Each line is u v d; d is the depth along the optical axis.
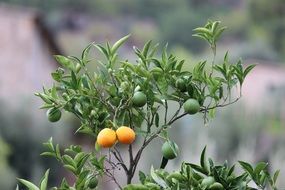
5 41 30.20
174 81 3.76
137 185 3.45
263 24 49.91
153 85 3.78
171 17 65.94
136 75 3.75
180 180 3.55
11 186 18.59
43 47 30.52
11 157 20.20
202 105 3.81
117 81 3.81
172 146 3.71
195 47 62.88
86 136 15.65
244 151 21.23
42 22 30.17
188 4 67.62
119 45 3.85
